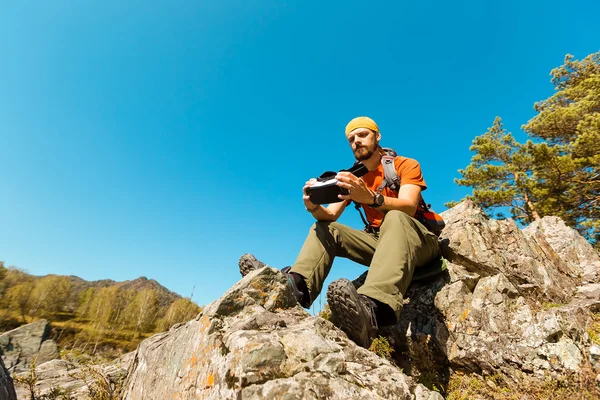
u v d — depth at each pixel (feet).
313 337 4.72
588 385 6.44
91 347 178.70
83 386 9.01
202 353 4.99
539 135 48.88
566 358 6.95
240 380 3.77
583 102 42.75
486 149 49.08
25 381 8.14
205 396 4.28
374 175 9.69
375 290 6.51
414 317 9.08
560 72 55.83
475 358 7.64
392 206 7.73
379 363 5.00
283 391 3.60
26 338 143.84
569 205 42.65
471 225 11.40
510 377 7.25
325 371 4.17
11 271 290.35
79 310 255.91
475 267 10.36
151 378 6.65
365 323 5.87
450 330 8.36
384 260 6.93
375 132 9.52
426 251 8.70
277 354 4.23
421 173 8.86
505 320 8.29
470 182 49.47
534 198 44.24
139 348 8.60
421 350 8.37
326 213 9.09
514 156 44.37
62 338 177.78
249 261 8.01
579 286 11.10
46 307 240.53
